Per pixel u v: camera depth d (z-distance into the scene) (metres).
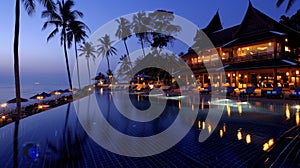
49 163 4.08
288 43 21.00
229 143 5.07
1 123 11.94
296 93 12.92
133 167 3.88
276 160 3.88
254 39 19.70
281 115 8.46
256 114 8.86
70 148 5.00
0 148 4.98
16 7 10.86
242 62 21.39
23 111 14.90
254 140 5.21
